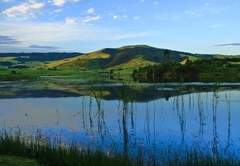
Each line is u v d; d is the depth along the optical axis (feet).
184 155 55.26
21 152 51.88
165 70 388.78
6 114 113.70
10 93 200.23
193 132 78.89
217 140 69.87
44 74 617.62
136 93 184.85
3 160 47.34
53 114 112.78
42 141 63.26
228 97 155.43
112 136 74.95
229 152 59.36
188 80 298.97
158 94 177.37
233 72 363.76
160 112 114.83
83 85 270.05
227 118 99.30
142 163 45.93
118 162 44.83
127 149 61.36
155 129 83.51
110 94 183.32
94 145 64.34
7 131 80.38
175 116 105.40
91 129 83.61
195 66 384.68
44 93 198.49
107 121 96.99
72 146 56.70
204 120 96.84
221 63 414.62
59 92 203.82
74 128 85.30
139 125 89.71
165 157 54.24
